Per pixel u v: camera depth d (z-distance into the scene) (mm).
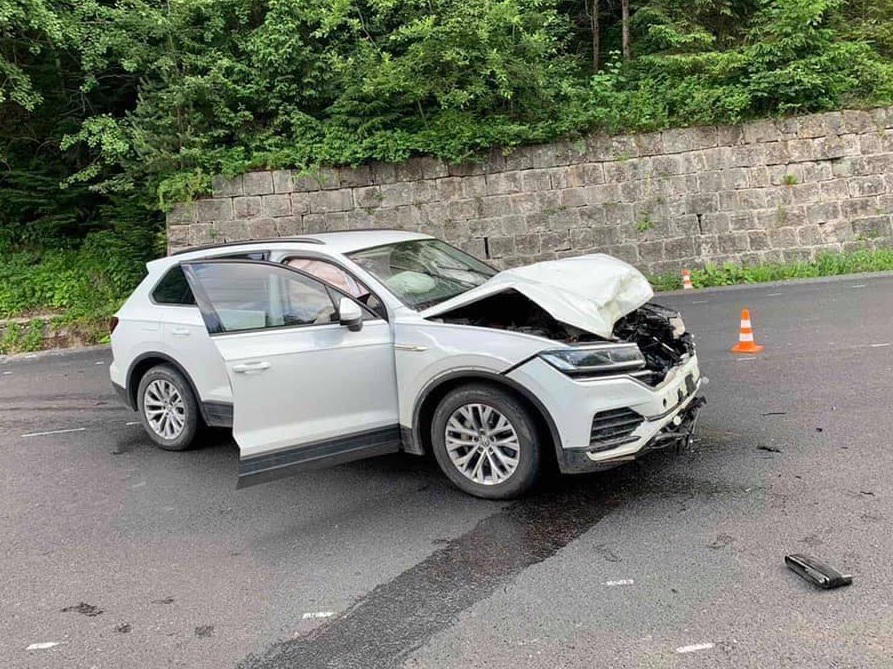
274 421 4172
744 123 13891
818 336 7879
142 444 6043
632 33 17031
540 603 3094
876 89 13984
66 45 13164
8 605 3418
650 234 13945
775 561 3285
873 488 3969
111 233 14242
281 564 3666
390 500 4391
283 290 4676
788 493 4000
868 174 13836
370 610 3152
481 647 2805
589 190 13992
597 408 3799
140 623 3186
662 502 4020
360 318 4289
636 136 13930
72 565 3814
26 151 15062
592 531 3740
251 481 4082
